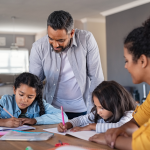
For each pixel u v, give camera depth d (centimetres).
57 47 138
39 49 167
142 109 100
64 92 173
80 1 455
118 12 500
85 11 540
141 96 447
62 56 167
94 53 173
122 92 125
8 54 888
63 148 81
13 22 689
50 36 133
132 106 131
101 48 655
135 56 73
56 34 130
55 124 141
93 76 175
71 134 107
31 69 175
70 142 95
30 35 912
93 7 501
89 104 169
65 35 132
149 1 423
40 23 712
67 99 175
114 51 513
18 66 902
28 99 143
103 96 121
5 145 92
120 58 496
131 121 102
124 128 96
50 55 167
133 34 75
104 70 664
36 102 156
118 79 504
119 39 498
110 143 86
